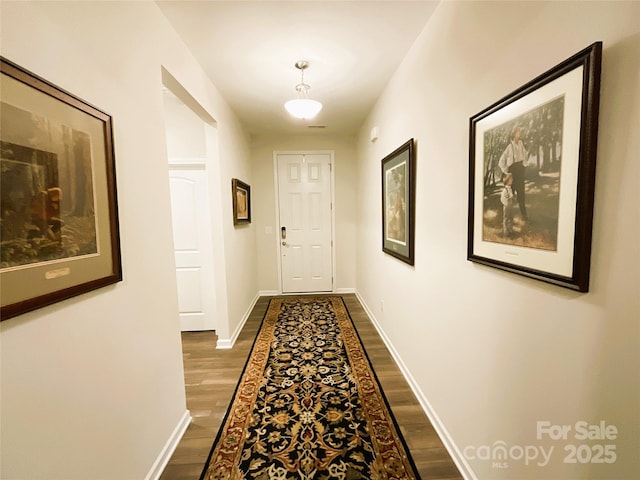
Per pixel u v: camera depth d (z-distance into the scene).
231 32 1.79
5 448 0.74
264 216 4.41
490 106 1.12
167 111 2.93
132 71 1.29
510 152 1.02
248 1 1.53
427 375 1.81
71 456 0.92
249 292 3.77
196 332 3.17
